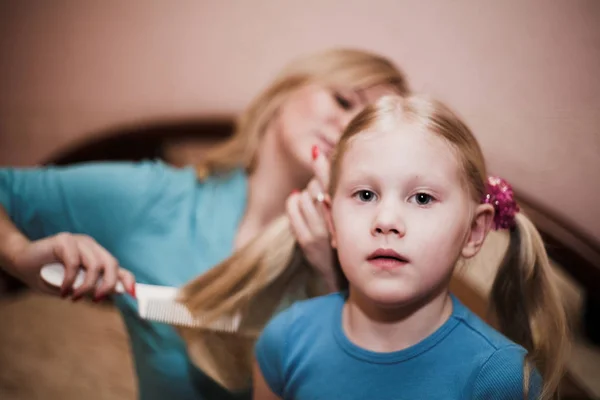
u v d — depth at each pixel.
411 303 0.64
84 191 1.06
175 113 1.53
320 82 1.10
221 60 1.50
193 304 0.92
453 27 1.29
